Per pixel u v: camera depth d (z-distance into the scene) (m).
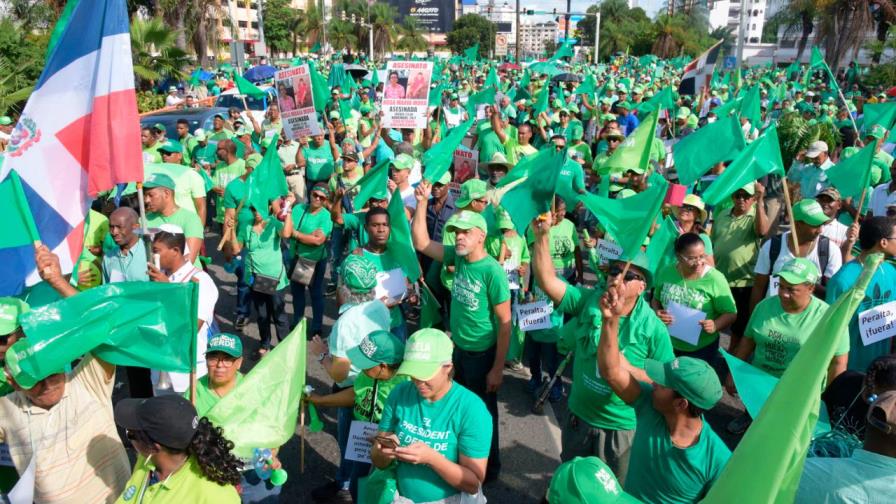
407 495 3.12
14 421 3.06
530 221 4.02
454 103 16.83
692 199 5.95
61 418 3.08
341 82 18.28
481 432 3.05
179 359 3.21
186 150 11.75
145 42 23.55
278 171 6.48
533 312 5.46
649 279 3.69
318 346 4.48
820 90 27.19
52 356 2.96
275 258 6.43
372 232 4.93
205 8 37.81
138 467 2.68
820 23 43.84
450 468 2.98
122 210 4.71
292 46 79.88
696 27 63.38
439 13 94.25
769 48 68.50
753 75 37.34
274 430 3.21
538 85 23.55
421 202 5.09
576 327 4.02
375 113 17.14
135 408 2.58
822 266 5.32
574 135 10.89
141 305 3.18
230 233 7.03
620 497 2.17
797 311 4.33
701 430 2.84
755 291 5.64
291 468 4.86
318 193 6.63
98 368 3.27
